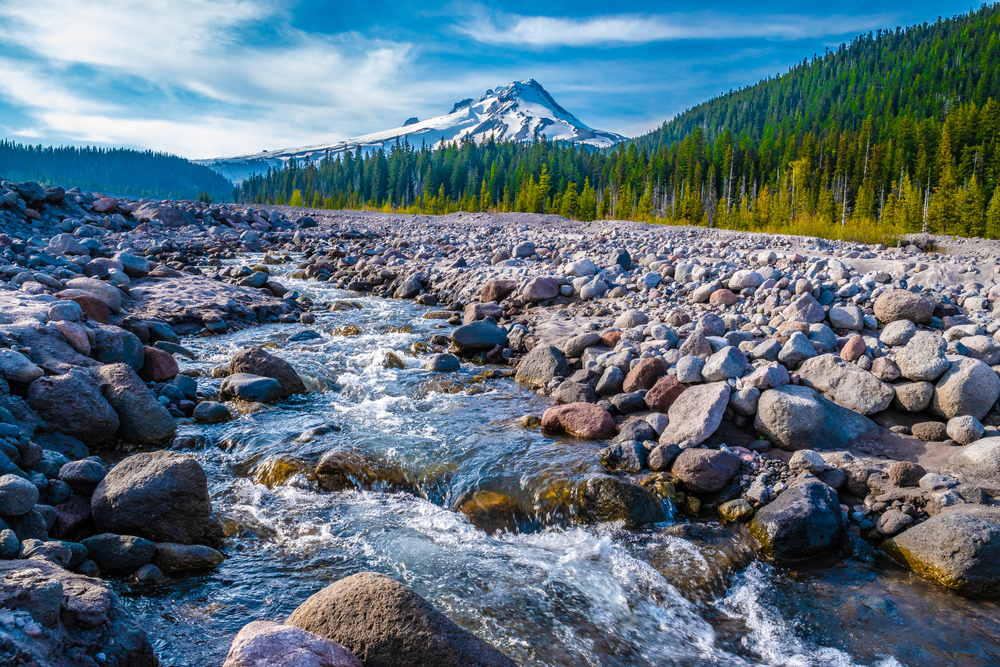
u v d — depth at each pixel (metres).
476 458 6.56
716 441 6.75
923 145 63.25
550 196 85.50
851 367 7.16
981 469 5.59
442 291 14.89
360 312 13.30
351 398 8.38
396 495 6.04
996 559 4.50
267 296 13.61
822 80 172.12
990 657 4.00
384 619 3.39
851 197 63.25
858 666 4.00
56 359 6.85
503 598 4.55
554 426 7.38
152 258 16.70
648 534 5.45
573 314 11.45
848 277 10.33
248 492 5.86
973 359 6.61
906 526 5.19
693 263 12.46
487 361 10.17
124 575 4.46
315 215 35.06
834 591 4.73
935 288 9.81
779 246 16.59
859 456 6.18
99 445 6.28
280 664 2.83
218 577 4.56
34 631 2.90
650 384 7.92
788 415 6.52
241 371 8.41
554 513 5.77
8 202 17.91
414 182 116.69
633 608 4.55
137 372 7.98
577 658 4.00
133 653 3.29
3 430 5.08
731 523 5.61
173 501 4.76
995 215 41.41
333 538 5.22
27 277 10.12
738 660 4.09
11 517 4.20
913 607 4.48
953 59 127.06
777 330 8.54
